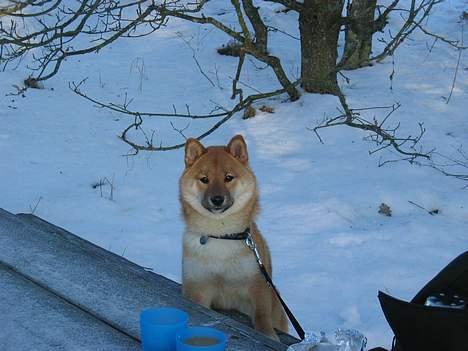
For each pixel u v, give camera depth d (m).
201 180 4.18
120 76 11.35
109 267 3.08
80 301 2.70
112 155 8.85
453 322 2.18
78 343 2.37
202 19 8.17
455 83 10.75
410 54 11.84
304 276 6.08
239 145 4.36
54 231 4.10
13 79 10.88
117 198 7.76
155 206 7.60
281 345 2.47
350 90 10.56
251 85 10.92
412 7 7.36
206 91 10.77
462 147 8.84
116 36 7.32
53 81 11.03
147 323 2.20
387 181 7.98
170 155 8.91
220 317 2.67
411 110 9.83
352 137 9.20
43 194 7.72
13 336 2.42
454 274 2.44
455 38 12.42
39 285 2.86
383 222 7.22
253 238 4.25
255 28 9.20
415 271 6.17
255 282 4.17
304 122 9.66
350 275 6.12
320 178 8.16
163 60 12.01
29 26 12.66
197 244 4.14
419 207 7.51
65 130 9.49
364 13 8.98
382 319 5.33
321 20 10.08
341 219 7.26
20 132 9.30
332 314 5.46
